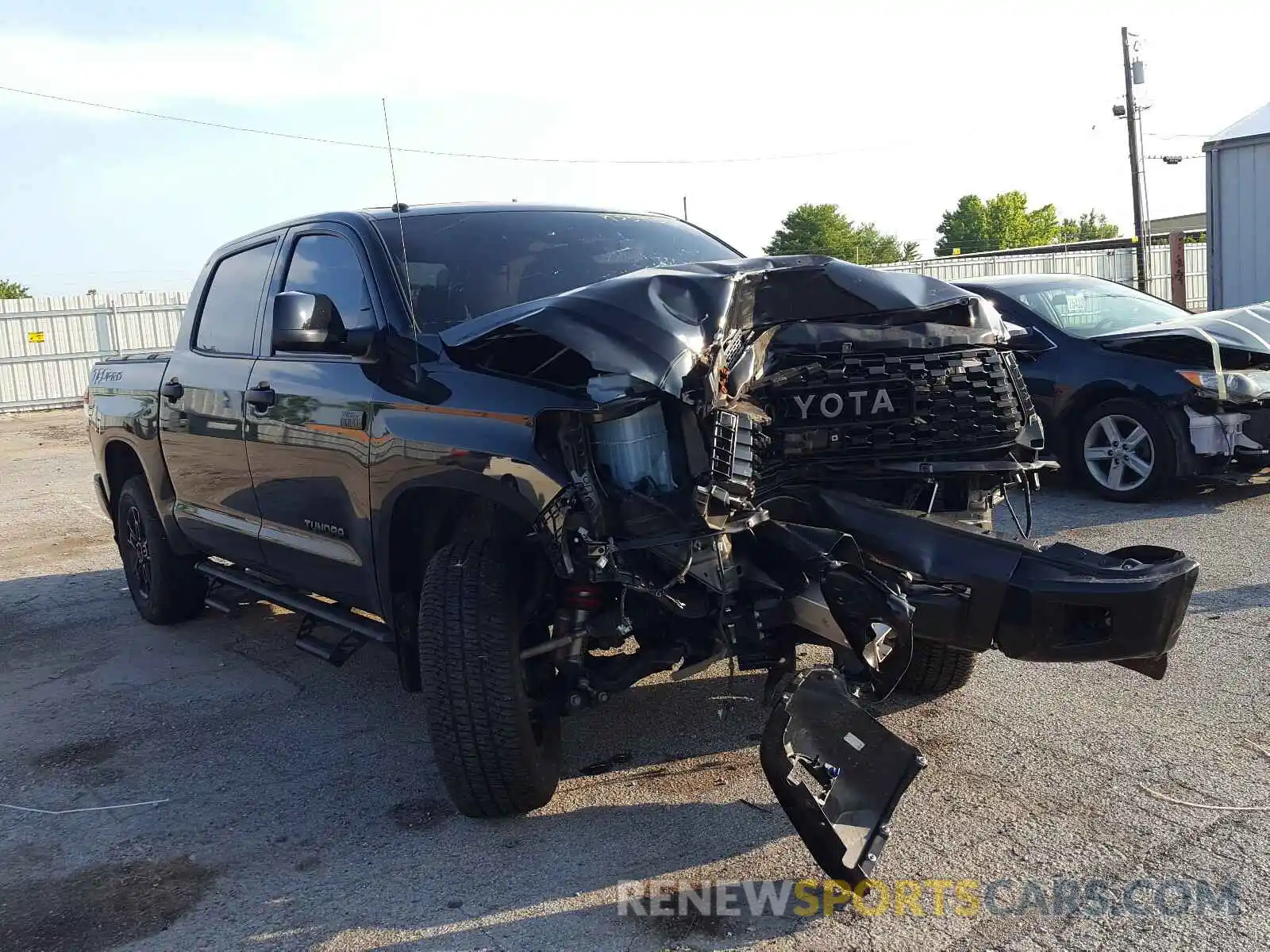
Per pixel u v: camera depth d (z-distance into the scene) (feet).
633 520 9.66
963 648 10.55
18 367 74.13
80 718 15.97
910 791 11.69
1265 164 50.31
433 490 11.44
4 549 28.86
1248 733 12.66
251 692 16.62
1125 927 9.09
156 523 19.48
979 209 359.05
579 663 10.84
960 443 11.12
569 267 13.92
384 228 13.75
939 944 9.00
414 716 15.17
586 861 10.67
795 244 269.03
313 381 13.42
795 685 9.52
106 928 10.14
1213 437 24.18
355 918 9.98
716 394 9.71
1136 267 96.12
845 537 10.00
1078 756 12.31
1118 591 9.68
